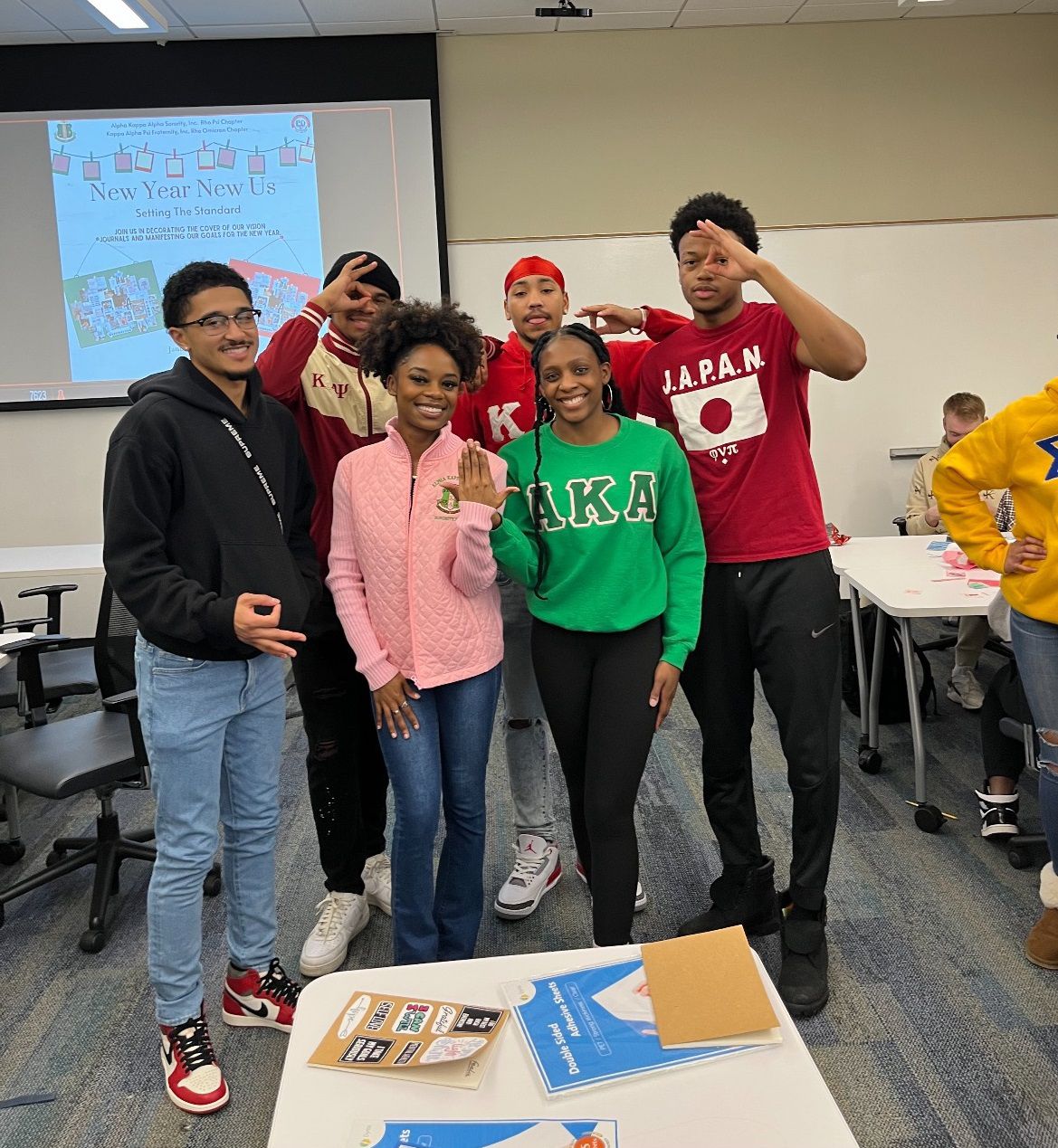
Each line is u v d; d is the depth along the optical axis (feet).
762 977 3.75
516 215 16.11
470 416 6.97
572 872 8.03
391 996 3.84
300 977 6.67
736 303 6.02
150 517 5.07
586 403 5.70
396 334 5.53
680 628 5.81
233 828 5.85
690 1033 3.50
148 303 15.75
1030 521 6.04
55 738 8.05
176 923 5.43
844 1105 5.24
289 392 6.42
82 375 15.80
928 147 16.29
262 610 5.29
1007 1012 5.97
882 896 7.45
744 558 5.98
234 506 5.30
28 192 15.39
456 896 6.06
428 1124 3.18
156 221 15.58
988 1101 5.23
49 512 16.19
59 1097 5.64
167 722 5.23
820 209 16.34
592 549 5.70
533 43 15.71
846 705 11.84
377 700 5.75
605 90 15.87
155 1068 5.88
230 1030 6.15
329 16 14.61
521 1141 3.07
